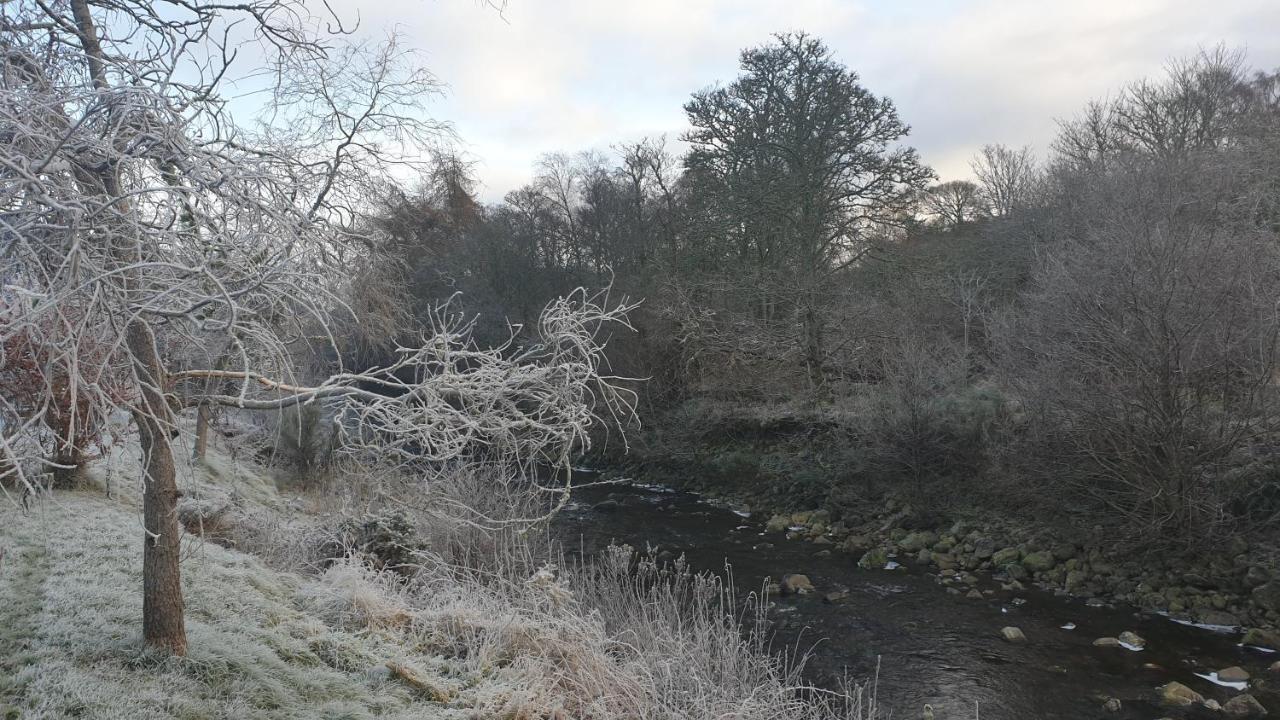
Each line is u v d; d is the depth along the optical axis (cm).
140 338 427
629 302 2547
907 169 2297
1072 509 1376
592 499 2047
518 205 3559
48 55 406
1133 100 2519
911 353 1725
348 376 450
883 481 1741
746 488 2028
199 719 453
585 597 907
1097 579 1239
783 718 670
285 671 543
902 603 1184
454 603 744
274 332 461
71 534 721
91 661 479
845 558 1466
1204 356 1169
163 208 358
